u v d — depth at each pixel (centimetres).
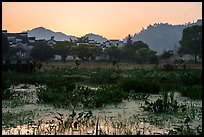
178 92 1600
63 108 1059
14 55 7112
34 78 2177
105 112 983
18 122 820
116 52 8862
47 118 880
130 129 743
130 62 8450
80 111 1002
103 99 1111
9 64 2630
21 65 2698
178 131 711
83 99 1188
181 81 1895
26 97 1362
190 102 1232
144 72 2844
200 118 890
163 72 2844
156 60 7106
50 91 1271
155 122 829
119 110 1023
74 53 8138
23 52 7631
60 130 720
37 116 909
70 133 695
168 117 902
